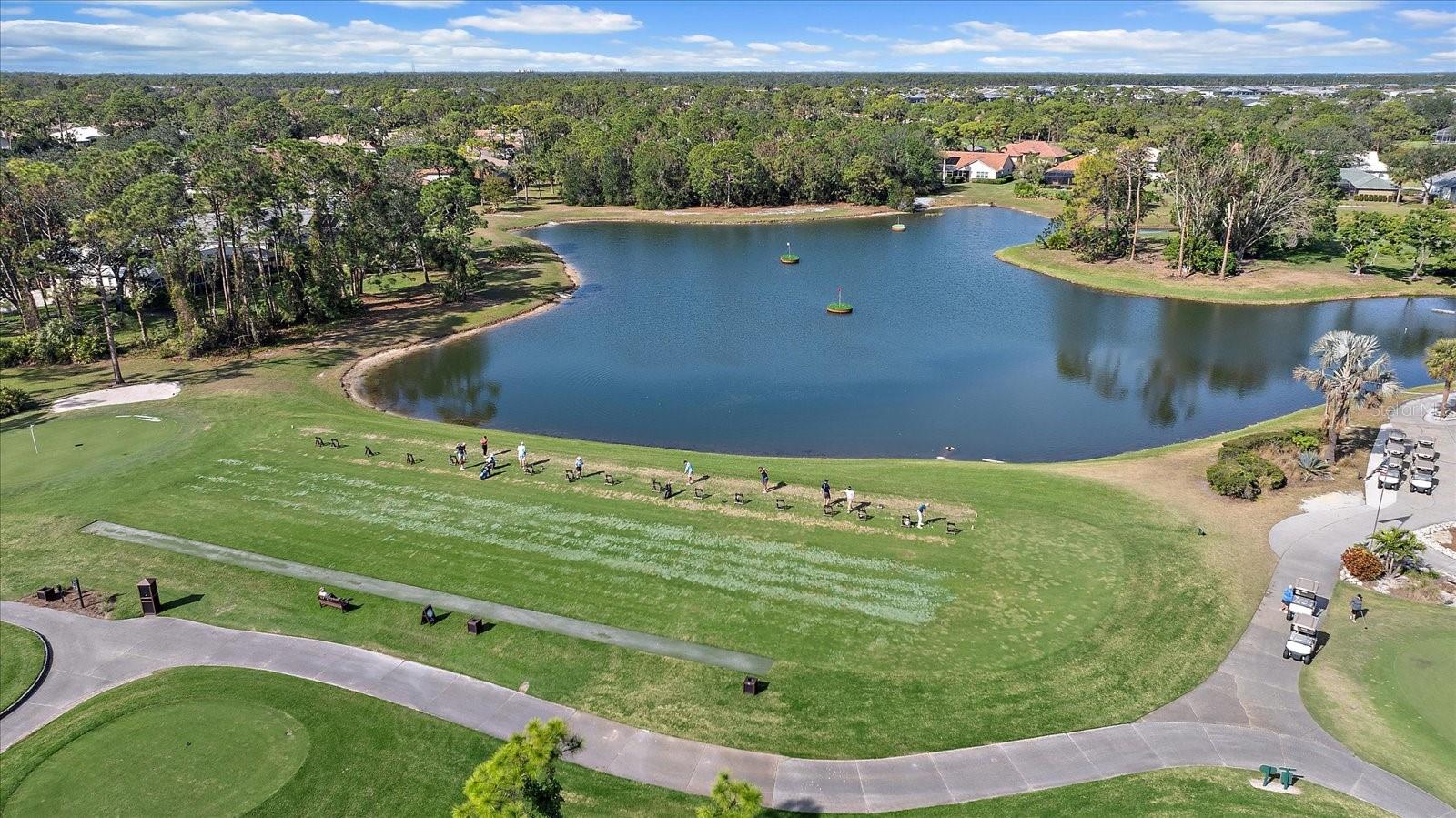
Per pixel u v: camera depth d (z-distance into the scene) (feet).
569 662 124.06
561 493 178.91
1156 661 122.01
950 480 187.32
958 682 118.93
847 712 113.09
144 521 168.55
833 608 136.77
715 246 523.29
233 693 117.50
